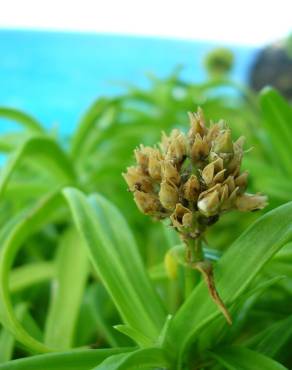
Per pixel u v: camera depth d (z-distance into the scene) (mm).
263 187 321
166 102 440
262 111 274
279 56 791
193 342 165
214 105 463
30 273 268
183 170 154
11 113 333
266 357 156
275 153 385
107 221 200
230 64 614
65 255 245
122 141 407
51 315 222
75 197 205
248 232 164
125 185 345
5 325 184
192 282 172
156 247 325
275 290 240
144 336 166
